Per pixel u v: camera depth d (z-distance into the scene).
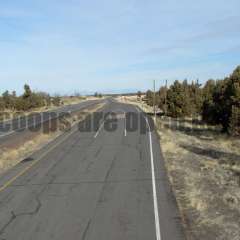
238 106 38.31
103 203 16.27
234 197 16.78
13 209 15.80
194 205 15.63
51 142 34.81
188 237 12.44
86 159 26.45
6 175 21.98
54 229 13.41
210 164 24.34
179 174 21.50
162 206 15.62
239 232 12.82
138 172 22.11
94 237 12.60
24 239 12.61
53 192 18.22
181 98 61.44
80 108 85.38
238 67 40.00
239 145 34.12
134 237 12.48
